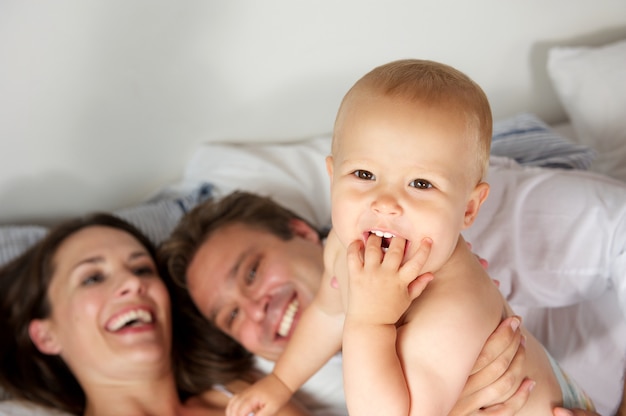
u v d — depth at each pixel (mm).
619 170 1698
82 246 1497
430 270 803
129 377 1438
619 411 1201
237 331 1502
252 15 1691
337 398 1479
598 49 1827
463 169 776
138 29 1630
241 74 1759
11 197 1740
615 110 1719
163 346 1478
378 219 769
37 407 1457
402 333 811
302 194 1753
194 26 1662
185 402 1538
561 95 1859
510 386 925
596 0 1909
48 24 1567
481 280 873
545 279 1188
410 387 790
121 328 1438
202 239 1549
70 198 1788
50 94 1646
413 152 751
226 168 1772
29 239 1658
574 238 1178
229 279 1488
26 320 1478
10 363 1491
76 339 1427
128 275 1465
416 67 815
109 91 1684
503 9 1858
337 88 1837
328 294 1009
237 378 1563
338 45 1783
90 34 1604
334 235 964
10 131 1661
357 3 1744
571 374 1273
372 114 770
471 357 810
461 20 1843
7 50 1570
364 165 769
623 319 1215
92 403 1461
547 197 1214
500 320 903
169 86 1723
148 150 1789
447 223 765
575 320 1286
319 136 1899
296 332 1081
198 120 1792
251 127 1839
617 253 1146
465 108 775
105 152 1759
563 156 1582
